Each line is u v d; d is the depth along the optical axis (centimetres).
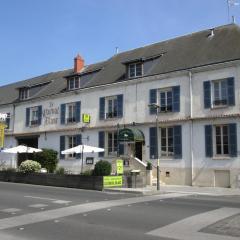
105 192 2056
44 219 1145
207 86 2455
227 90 2367
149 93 2734
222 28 2795
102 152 2977
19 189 2056
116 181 2284
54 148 3372
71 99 3288
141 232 967
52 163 3234
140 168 2600
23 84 4231
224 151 2375
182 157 2522
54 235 939
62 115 3341
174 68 2655
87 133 3114
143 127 2742
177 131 2561
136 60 2841
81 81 3294
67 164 3216
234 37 2609
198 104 2483
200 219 1138
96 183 2252
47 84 3762
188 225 1051
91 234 948
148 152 2692
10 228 1021
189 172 2481
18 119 3800
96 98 3083
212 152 2402
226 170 2334
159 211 1286
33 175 2597
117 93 2934
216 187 2348
